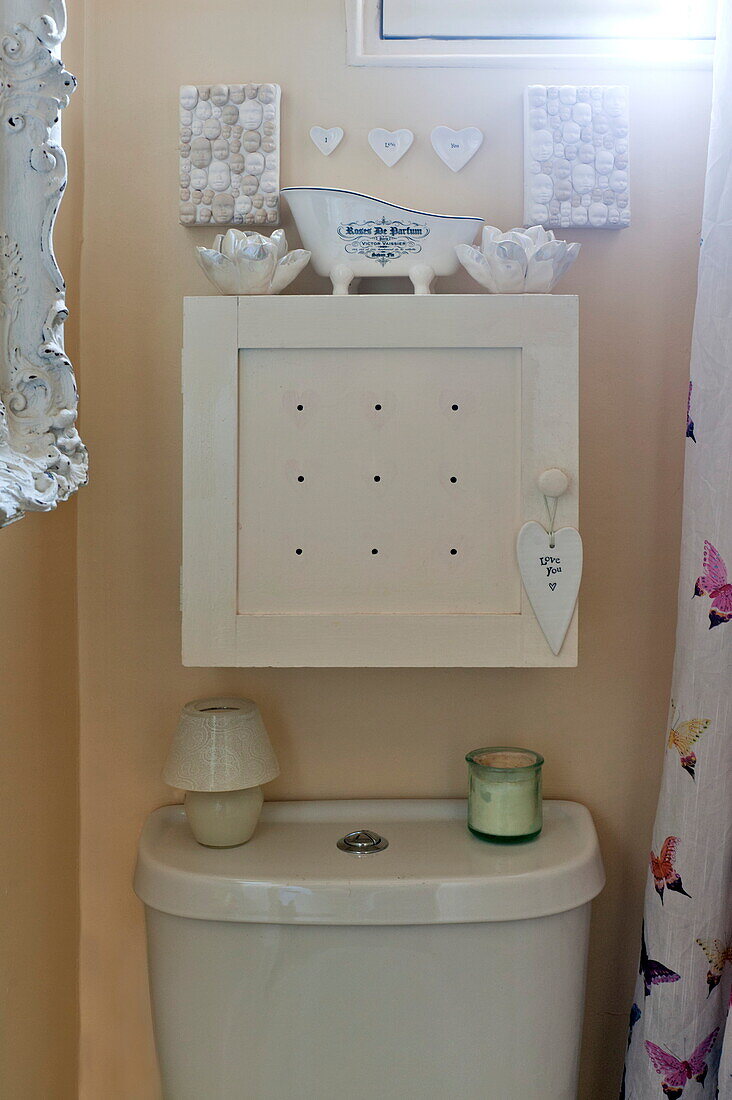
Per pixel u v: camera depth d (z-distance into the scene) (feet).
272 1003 2.84
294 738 3.26
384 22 3.21
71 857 3.17
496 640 2.76
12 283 2.01
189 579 2.76
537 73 3.18
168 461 3.20
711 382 2.85
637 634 3.25
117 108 3.15
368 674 3.25
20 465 1.88
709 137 3.02
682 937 2.89
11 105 2.02
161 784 3.24
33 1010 2.81
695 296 3.20
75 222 3.12
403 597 2.77
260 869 2.86
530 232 2.84
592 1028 3.32
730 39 2.81
